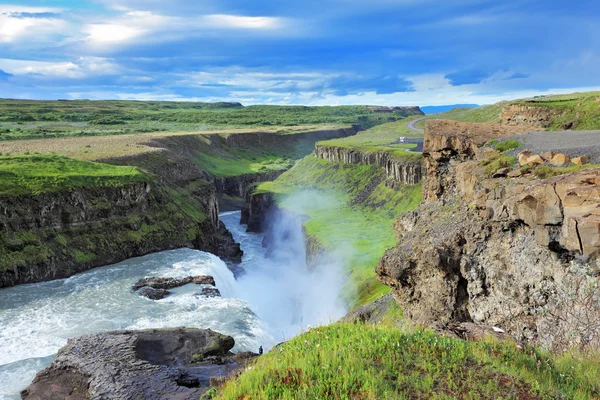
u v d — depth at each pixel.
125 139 166.62
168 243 89.94
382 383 13.04
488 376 13.46
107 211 83.44
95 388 28.09
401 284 31.73
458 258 27.72
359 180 147.00
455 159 37.22
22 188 74.44
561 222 19.95
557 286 20.34
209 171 185.12
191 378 29.78
